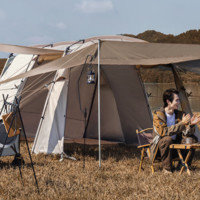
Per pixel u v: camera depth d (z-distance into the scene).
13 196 4.83
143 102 9.50
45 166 6.84
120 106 9.59
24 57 10.70
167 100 6.11
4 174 5.98
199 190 4.89
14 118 5.17
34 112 10.13
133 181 5.46
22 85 9.71
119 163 7.19
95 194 4.86
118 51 7.04
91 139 9.73
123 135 9.63
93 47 7.20
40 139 8.27
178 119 6.16
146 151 6.55
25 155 7.97
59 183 5.30
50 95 8.52
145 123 9.50
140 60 6.74
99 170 6.34
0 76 11.34
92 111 9.68
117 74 9.48
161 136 6.00
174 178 5.48
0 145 6.41
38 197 4.62
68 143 9.34
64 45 10.67
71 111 9.41
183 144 5.80
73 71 8.93
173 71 8.38
